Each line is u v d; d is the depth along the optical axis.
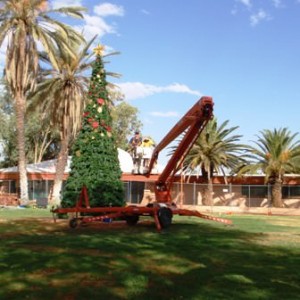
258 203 40.16
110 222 19.67
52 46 33.38
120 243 12.89
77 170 22.27
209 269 9.10
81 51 37.69
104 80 23.77
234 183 41.09
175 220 22.53
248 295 7.02
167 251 11.44
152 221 20.83
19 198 39.12
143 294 7.05
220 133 38.88
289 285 7.73
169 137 19.02
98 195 21.67
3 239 13.61
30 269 8.84
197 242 13.32
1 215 24.62
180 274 8.62
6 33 34.00
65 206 21.80
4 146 61.09
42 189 44.34
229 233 16.27
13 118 58.28
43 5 33.84
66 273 8.56
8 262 9.54
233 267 9.36
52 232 16.09
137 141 22.19
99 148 22.52
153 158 20.73
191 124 17.53
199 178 41.50
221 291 7.27
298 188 39.47
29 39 34.50
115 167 22.77
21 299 6.68
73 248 11.75
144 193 40.59
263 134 38.12
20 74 34.50
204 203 40.34
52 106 38.41
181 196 36.31
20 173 36.62
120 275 8.41
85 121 23.03
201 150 38.66
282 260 10.28
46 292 7.10
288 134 37.88
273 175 38.44
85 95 37.62
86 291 7.19
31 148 64.00
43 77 38.25
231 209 36.84
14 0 33.53
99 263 9.61
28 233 15.60
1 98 58.69
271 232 17.03
